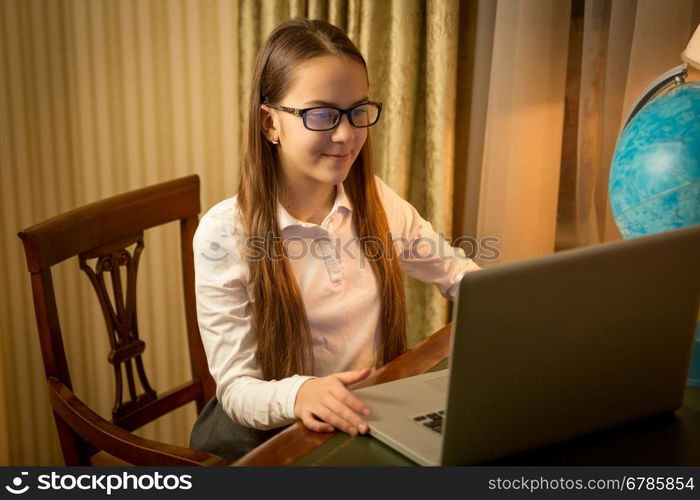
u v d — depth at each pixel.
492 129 1.67
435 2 1.65
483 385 0.74
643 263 0.79
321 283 1.26
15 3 2.09
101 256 1.40
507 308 0.72
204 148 2.10
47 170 2.20
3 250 2.24
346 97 1.12
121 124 2.15
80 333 2.34
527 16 1.59
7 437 2.36
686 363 0.89
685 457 0.82
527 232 1.69
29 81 2.14
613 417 0.85
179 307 2.27
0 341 2.28
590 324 0.78
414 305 1.87
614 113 1.62
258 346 1.21
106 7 2.07
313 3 1.76
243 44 1.84
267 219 1.21
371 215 1.30
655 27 1.52
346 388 0.93
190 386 1.58
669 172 1.08
